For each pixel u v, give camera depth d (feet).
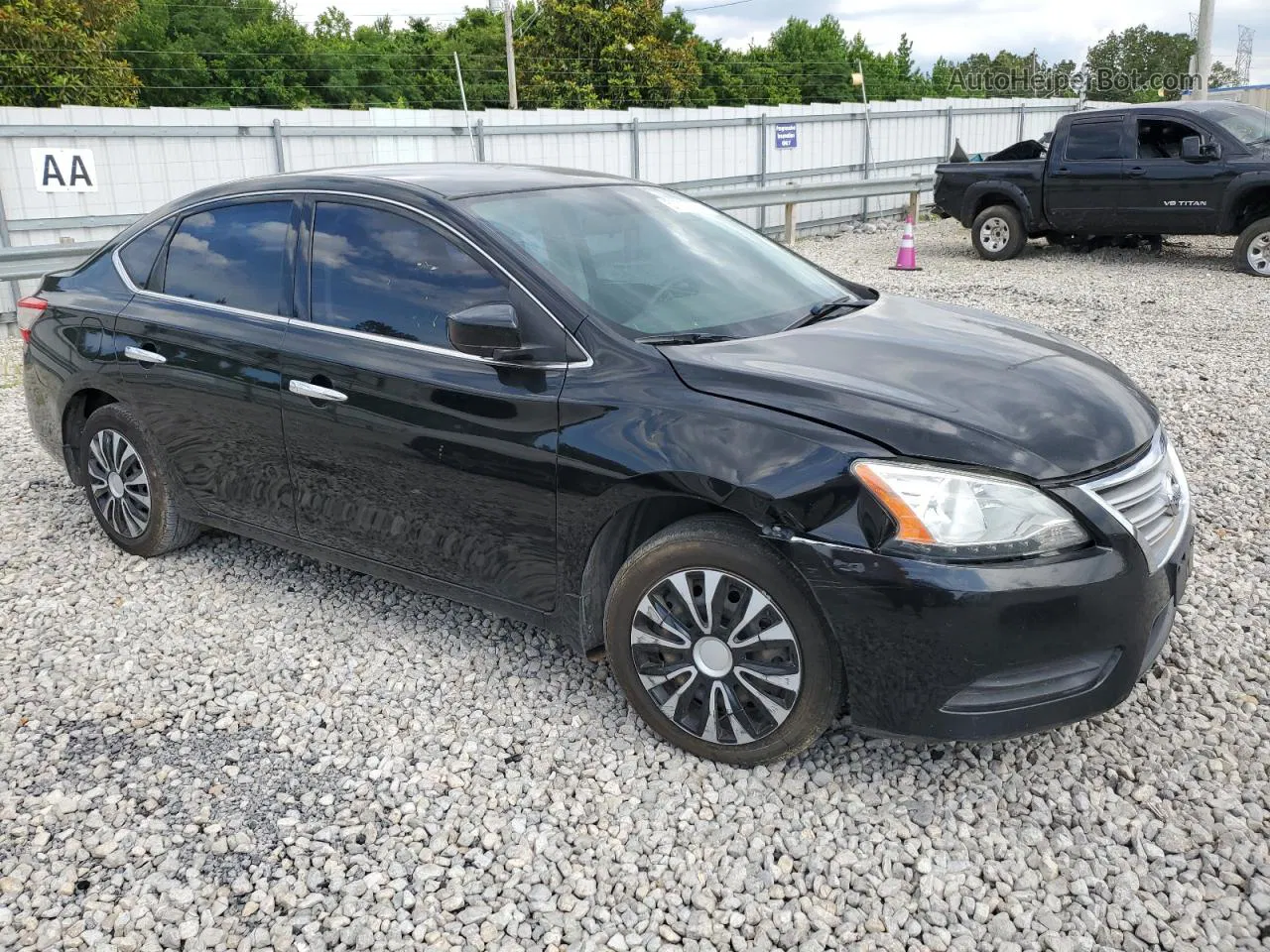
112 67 112.88
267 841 9.11
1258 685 11.12
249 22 168.96
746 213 60.08
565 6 164.25
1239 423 20.24
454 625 12.91
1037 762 9.93
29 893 8.52
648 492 9.44
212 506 13.65
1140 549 8.87
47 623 13.14
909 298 13.57
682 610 9.75
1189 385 23.09
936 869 8.61
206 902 8.42
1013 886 8.43
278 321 12.34
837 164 66.85
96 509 15.16
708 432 9.20
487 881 8.59
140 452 14.21
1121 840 8.87
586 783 9.73
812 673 9.05
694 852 8.86
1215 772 9.70
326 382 11.62
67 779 9.98
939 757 10.02
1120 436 9.38
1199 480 17.33
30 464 19.54
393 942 7.96
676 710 9.98
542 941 7.96
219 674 11.86
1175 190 39.70
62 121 39.37
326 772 10.07
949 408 9.13
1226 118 39.86
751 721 9.56
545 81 164.04
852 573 8.55
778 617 9.12
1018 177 43.75
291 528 12.76
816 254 49.14
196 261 13.47
